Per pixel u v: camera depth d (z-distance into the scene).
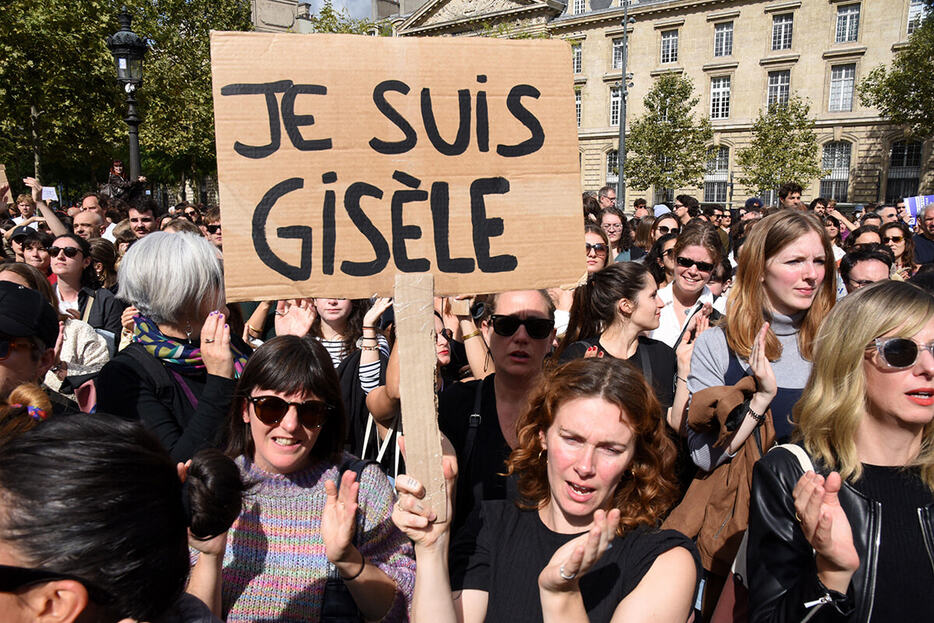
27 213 8.95
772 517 1.73
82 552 0.94
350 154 1.82
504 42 1.91
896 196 34.78
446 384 3.78
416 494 1.54
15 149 22.80
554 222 1.93
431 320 1.64
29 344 2.10
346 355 3.35
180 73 29.12
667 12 38.28
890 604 1.57
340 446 2.06
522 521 1.76
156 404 2.25
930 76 27.47
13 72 20.34
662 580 1.56
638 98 39.62
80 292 4.56
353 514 1.71
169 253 2.31
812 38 35.09
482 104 1.89
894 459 1.70
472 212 1.88
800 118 31.59
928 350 1.60
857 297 1.75
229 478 1.35
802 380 2.62
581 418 1.60
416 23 43.53
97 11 22.19
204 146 29.36
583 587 1.61
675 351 3.31
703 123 34.09
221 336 2.18
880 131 34.38
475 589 1.67
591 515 1.66
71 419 1.07
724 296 4.92
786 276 2.57
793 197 10.56
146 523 1.02
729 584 2.09
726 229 11.95
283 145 1.78
